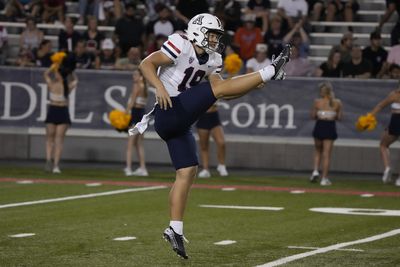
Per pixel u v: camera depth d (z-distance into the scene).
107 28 56.47
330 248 23.50
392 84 45.66
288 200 34.94
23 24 57.28
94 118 48.31
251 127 47.19
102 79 48.00
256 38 52.03
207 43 20.83
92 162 48.94
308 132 46.69
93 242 23.88
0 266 20.31
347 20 56.19
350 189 39.75
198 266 20.72
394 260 21.75
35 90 48.50
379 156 46.50
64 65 43.41
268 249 23.23
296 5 54.38
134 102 42.72
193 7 54.81
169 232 20.89
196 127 43.69
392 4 53.78
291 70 49.97
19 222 27.41
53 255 21.81
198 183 40.56
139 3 59.38
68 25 53.06
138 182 40.22
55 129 43.59
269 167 47.78
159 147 49.03
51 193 35.28
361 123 40.25
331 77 48.22
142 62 20.73
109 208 31.16
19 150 49.41
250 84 20.45
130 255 22.02
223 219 29.03
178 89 21.20
